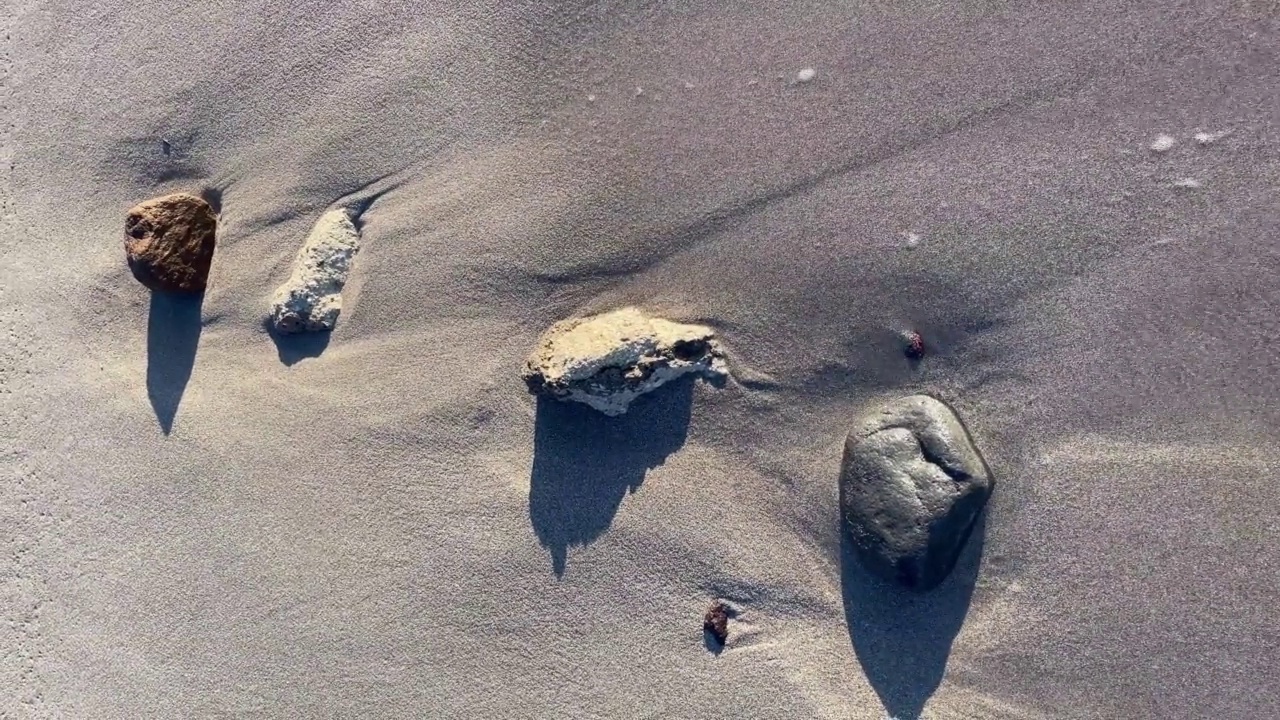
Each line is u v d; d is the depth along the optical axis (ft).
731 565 12.32
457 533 12.92
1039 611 11.64
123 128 13.89
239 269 13.48
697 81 12.32
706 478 12.36
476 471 12.87
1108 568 11.47
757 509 12.28
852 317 11.91
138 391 13.87
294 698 13.32
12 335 14.30
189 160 13.71
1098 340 11.45
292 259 13.33
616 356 11.68
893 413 11.59
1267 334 11.11
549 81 12.65
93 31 14.01
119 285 13.94
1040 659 11.65
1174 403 11.32
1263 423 11.11
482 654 12.89
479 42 12.80
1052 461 11.55
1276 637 11.04
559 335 12.38
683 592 12.46
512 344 12.75
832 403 12.07
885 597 11.94
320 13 13.17
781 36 12.11
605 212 12.46
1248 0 11.19
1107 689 11.50
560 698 12.73
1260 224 11.16
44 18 14.21
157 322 13.84
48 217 14.24
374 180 13.10
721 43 12.26
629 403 12.37
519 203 12.69
